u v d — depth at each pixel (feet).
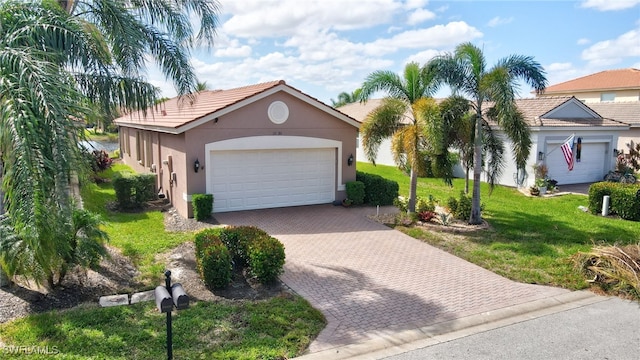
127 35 31.48
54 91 20.74
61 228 21.74
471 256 36.94
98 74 31.63
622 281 30.17
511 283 31.48
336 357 21.11
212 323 23.38
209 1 37.96
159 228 43.42
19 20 25.30
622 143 92.43
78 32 27.12
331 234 43.19
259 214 50.24
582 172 77.30
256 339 22.06
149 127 59.82
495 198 63.57
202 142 47.73
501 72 40.70
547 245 39.86
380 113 47.32
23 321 22.79
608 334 24.14
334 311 26.16
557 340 23.38
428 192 67.41
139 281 29.19
